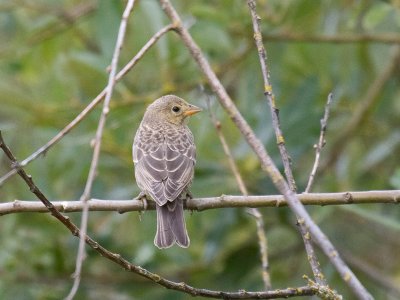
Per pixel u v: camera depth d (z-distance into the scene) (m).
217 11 13.06
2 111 13.88
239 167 12.77
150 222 13.09
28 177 7.29
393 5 13.38
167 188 9.12
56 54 14.89
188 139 10.27
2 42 15.49
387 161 15.31
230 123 12.80
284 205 8.56
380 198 8.31
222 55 14.61
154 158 9.72
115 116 13.16
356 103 14.92
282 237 14.73
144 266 13.57
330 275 13.81
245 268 13.81
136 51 13.09
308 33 13.78
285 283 14.13
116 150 13.25
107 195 13.69
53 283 13.45
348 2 13.98
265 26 13.57
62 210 8.56
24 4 14.95
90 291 13.64
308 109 13.18
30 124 13.62
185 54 13.09
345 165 14.30
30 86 14.46
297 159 13.29
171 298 13.55
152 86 13.64
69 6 15.43
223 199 8.78
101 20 13.21
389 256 15.18
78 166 13.38
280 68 13.70
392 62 14.56
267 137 12.91
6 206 8.41
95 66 13.36
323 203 8.36
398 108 15.50
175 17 6.89
